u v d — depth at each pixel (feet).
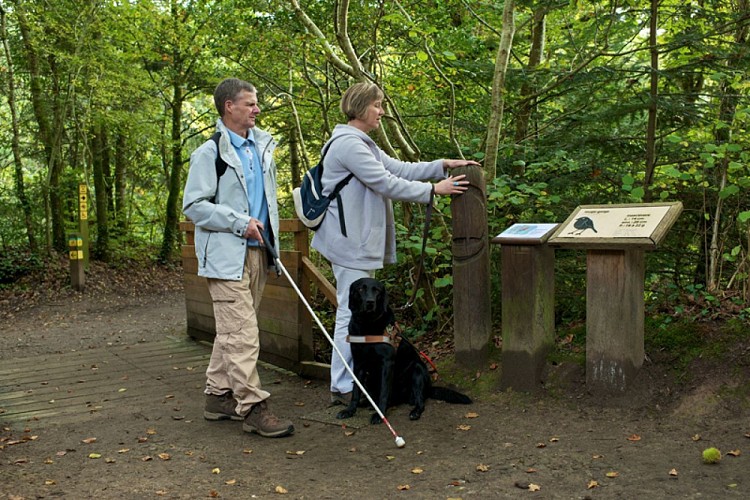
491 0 23.71
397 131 16.94
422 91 21.56
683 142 15.51
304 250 16.17
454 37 20.57
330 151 12.45
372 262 12.53
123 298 39.06
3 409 14.21
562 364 12.34
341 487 8.87
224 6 25.88
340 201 12.40
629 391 11.30
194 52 40.60
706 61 15.84
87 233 42.60
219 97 11.92
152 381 16.56
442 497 8.33
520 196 15.58
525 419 11.20
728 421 10.12
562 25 21.09
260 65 25.64
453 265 13.48
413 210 17.35
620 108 16.52
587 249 11.54
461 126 20.40
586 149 17.78
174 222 51.60
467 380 13.08
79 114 43.96
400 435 10.94
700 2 16.94
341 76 22.95
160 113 52.85
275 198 12.53
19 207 42.27
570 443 9.94
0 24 39.83
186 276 22.84
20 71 43.16
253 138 12.40
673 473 8.45
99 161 46.80
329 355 17.31
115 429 12.29
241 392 11.43
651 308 13.83
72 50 40.68
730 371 10.94
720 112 16.80
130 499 8.70
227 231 11.52
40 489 9.12
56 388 16.16
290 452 10.46
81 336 26.76
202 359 19.25
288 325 16.57
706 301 13.35
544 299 12.39
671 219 11.14
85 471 9.92
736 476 8.24
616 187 17.03
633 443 9.72
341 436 11.12
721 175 15.03
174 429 12.12
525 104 19.98
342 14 16.62
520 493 8.28
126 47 42.45
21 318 33.09
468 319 13.32
